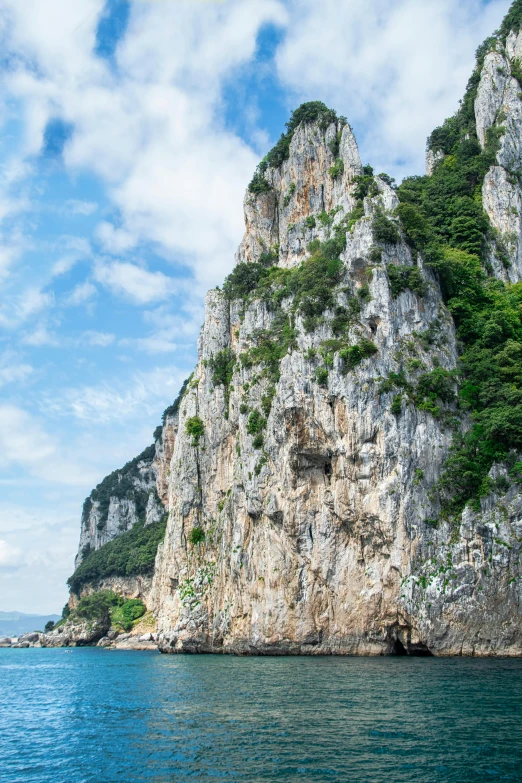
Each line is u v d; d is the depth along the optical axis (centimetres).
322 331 7350
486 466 6438
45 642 17262
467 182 9762
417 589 6181
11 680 7300
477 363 7156
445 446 6619
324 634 6869
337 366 6962
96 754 3170
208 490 10150
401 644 6656
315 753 2836
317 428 7056
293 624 7031
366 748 2867
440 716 3388
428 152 11150
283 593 7188
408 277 7356
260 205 11062
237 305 10425
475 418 6800
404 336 7112
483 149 10281
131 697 4928
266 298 9319
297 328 7550
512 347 7212
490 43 11650
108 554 18950
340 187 9606
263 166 11538
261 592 7462
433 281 7744
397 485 6456
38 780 2827
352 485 6731
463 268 8038
